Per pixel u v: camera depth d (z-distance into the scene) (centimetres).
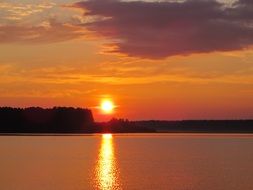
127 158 12338
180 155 13500
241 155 13362
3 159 11481
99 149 16925
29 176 7900
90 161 11212
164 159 11919
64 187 6775
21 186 6788
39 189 6550
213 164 10244
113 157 12719
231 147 18600
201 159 11812
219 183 7112
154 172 8675
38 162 10688
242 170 8881
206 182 7238
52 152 14688
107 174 8369
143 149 17162
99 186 6894
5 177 7731
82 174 8319
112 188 6738
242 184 7012
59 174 8269
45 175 8088
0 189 6525
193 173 8444
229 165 9962
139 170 9056
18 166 9638
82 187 6800
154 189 6631
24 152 14388
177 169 9188
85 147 18175
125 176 8056
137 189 6644
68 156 12950
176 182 7262
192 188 6706
